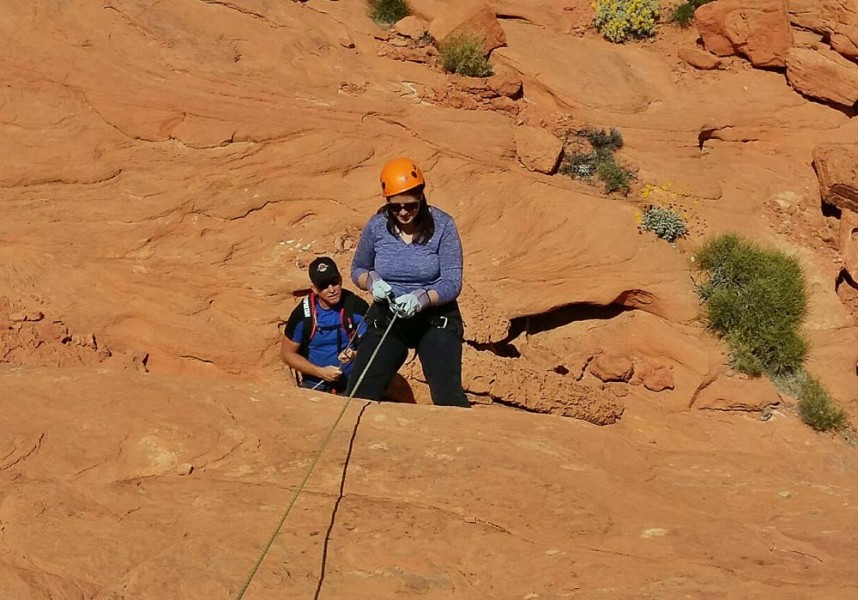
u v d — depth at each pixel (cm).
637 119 1245
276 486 460
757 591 387
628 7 1391
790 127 1302
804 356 1038
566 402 895
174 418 499
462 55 1243
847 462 953
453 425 522
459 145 1104
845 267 1154
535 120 1220
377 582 397
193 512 437
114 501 443
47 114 1002
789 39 1338
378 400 630
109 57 1059
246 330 875
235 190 985
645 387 1003
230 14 1169
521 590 400
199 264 909
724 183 1228
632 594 387
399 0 1329
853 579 402
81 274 878
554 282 1029
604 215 1088
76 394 516
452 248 618
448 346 618
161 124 1018
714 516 472
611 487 483
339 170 1035
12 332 812
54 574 397
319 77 1142
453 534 428
